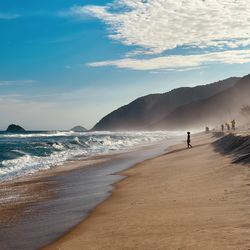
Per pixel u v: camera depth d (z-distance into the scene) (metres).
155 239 10.09
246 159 22.83
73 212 15.45
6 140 83.81
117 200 17.27
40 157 44.97
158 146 64.31
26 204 17.97
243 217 11.17
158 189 19.05
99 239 10.91
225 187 16.62
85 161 39.97
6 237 12.27
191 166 27.05
